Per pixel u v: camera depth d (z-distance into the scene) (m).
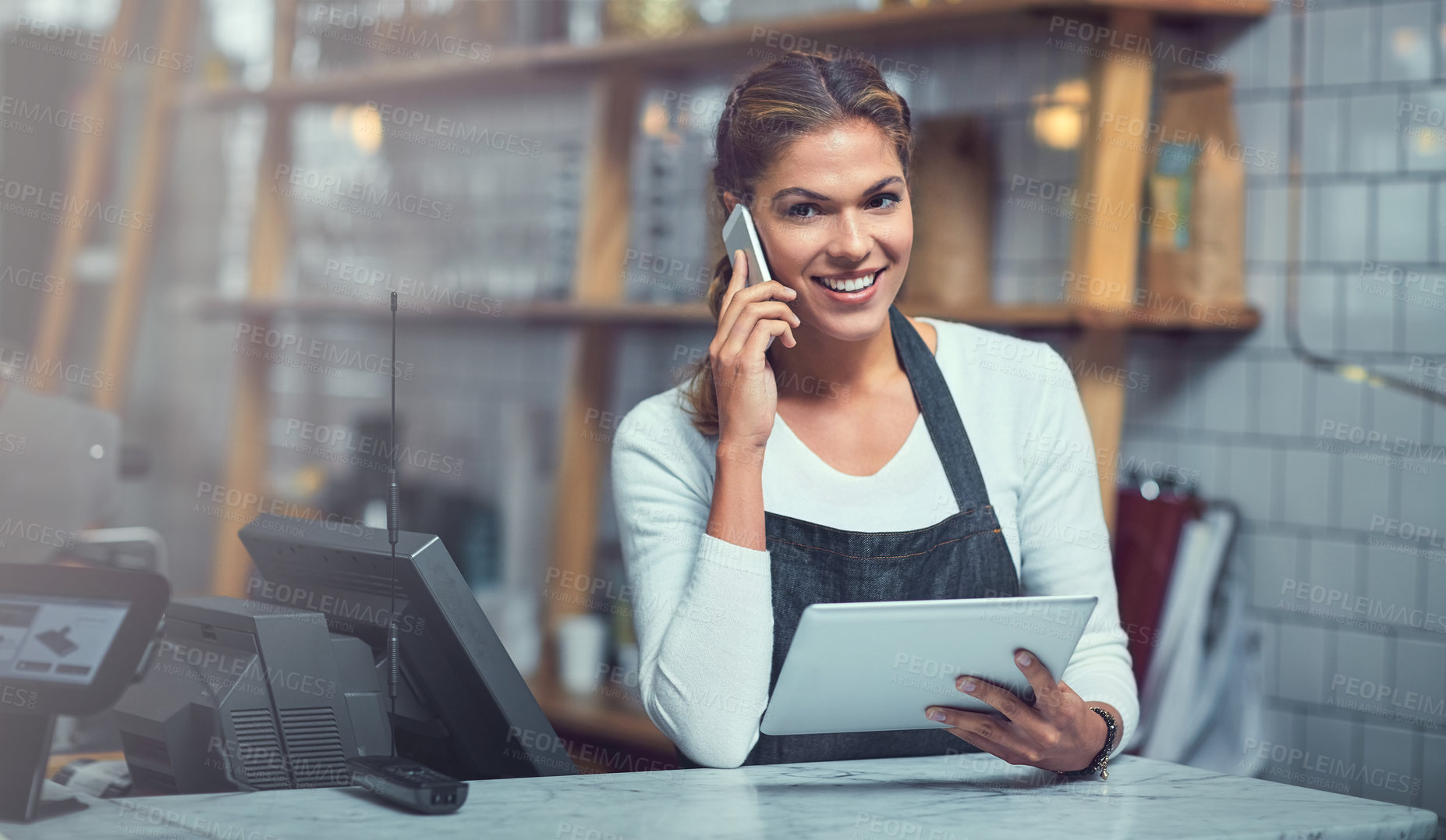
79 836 0.91
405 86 3.20
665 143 2.84
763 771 1.20
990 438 1.51
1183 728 2.24
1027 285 2.53
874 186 1.37
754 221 1.43
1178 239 2.29
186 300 4.15
